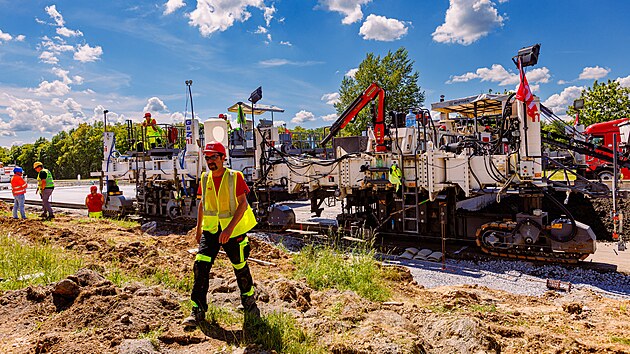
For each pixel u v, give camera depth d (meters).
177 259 6.66
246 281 4.16
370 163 10.56
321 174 11.38
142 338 3.51
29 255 6.46
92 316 3.82
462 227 10.25
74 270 5.75
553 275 8.06
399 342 3.56
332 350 3.50
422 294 5.98
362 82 38.06
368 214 11.39
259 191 12.86
